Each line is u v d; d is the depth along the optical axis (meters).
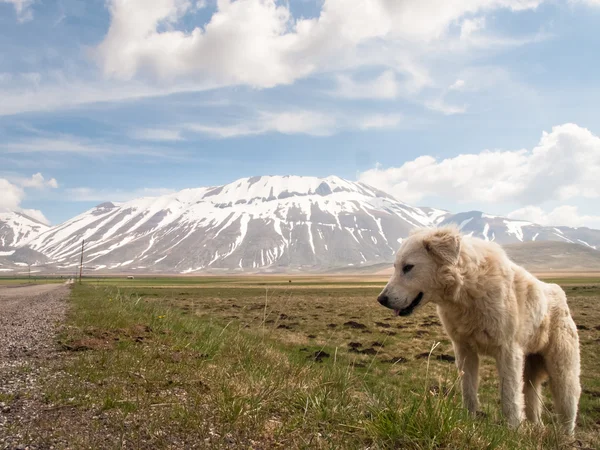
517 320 1.78
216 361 2.24
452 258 1.78
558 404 2.01
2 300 9.98
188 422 1.29
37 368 1.96
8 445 1.10
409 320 7.65
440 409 1.33
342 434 1.30
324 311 9.44
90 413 1.36
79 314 4.56
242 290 22.03
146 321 3.78
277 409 1.50
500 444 1.31
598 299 12.17
